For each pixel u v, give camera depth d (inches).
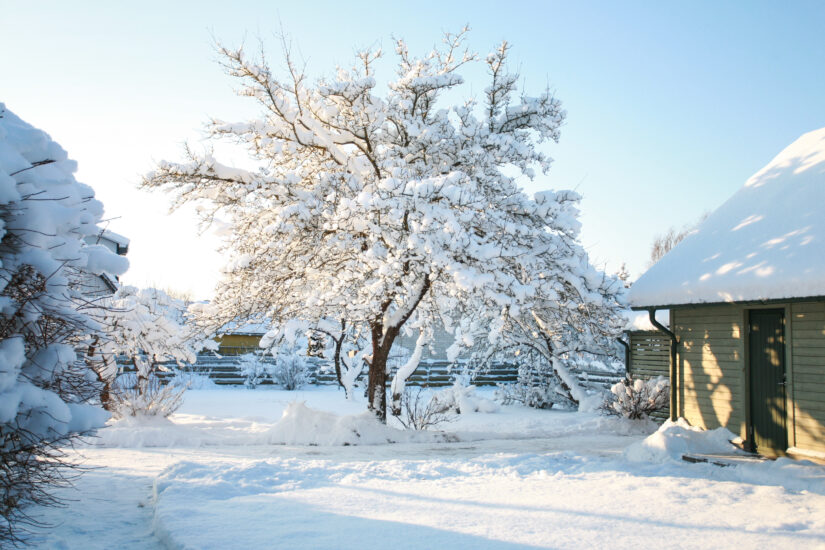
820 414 375.9
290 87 506.3
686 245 506.0
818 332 380.8
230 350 1280.8
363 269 527.2
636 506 243.9
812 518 228.8
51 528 207.5
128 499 260.7
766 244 424.5
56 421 205.6
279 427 523.5
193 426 581.6
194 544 179.2
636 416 622.5
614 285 536.1
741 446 425.7
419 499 250.7
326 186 509.7
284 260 503.5
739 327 438.0
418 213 461.7
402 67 564.4
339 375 873.5
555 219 523.2
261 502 237.1
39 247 208.4
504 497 257.6
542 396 830.5
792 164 489.7
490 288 472.1
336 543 184.4
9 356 195.3
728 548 189.9
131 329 627.8
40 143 218.1
